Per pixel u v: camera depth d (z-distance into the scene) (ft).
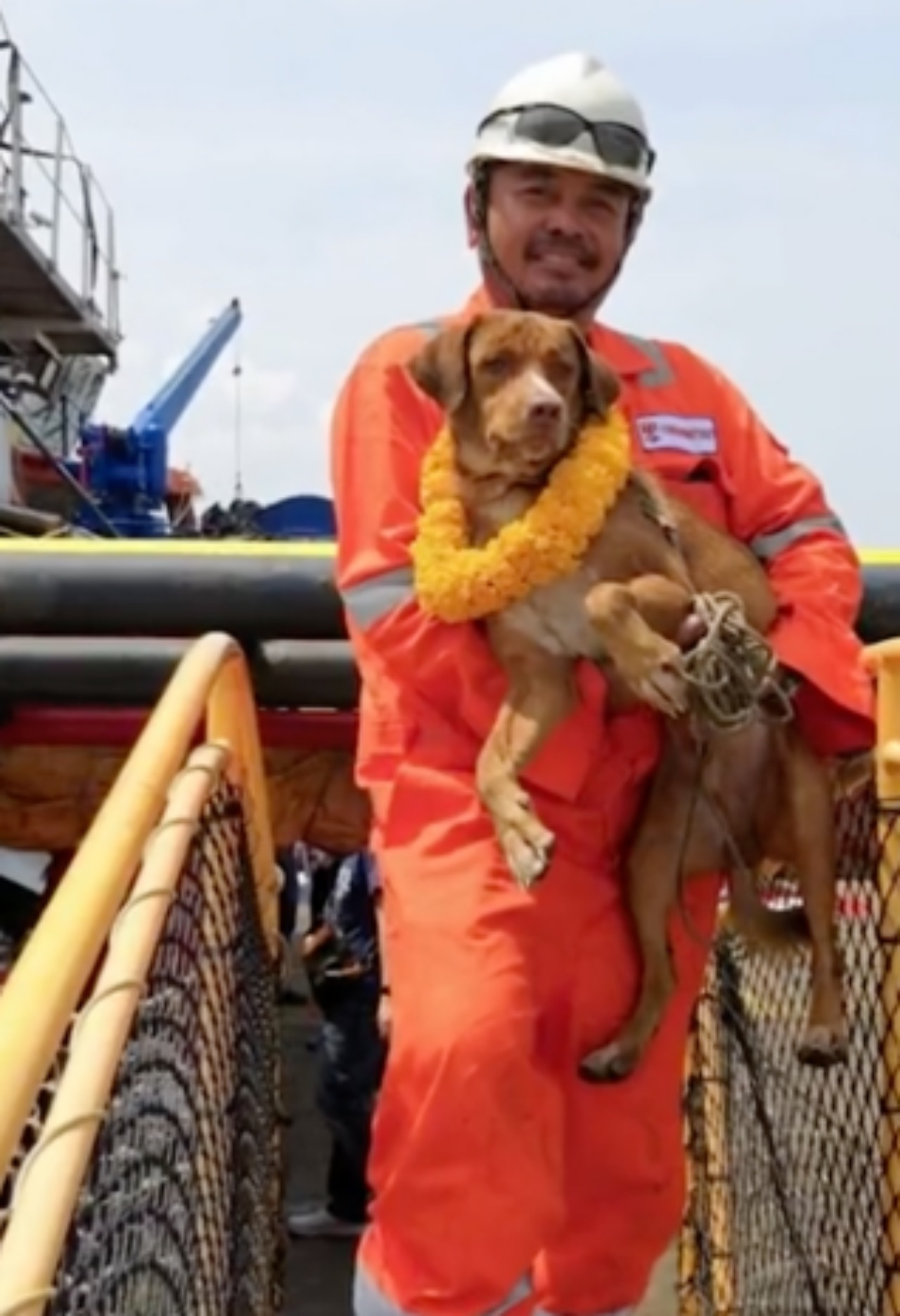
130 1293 6.34
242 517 32.86
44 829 18.04
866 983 12.03
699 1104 15.83
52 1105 5.58
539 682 11.13
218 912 9.94
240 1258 10.84
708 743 11.54
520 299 12.44
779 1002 13.42
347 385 12.14
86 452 53.16
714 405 12.63
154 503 53.72
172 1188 7.39
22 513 26.20
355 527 11.67
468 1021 10.50
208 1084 9.20
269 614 16.06
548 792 11.27
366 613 11.44
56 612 16.02
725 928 13.98
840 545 12.50
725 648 10.77
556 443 10.94
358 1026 26.07
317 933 26.68
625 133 12.27
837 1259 12.66
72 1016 5.61
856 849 12.17
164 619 16.11
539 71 12.37
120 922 6.73
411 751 11.37
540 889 11.18
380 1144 10.89
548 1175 10.78
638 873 11.59
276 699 16.78
